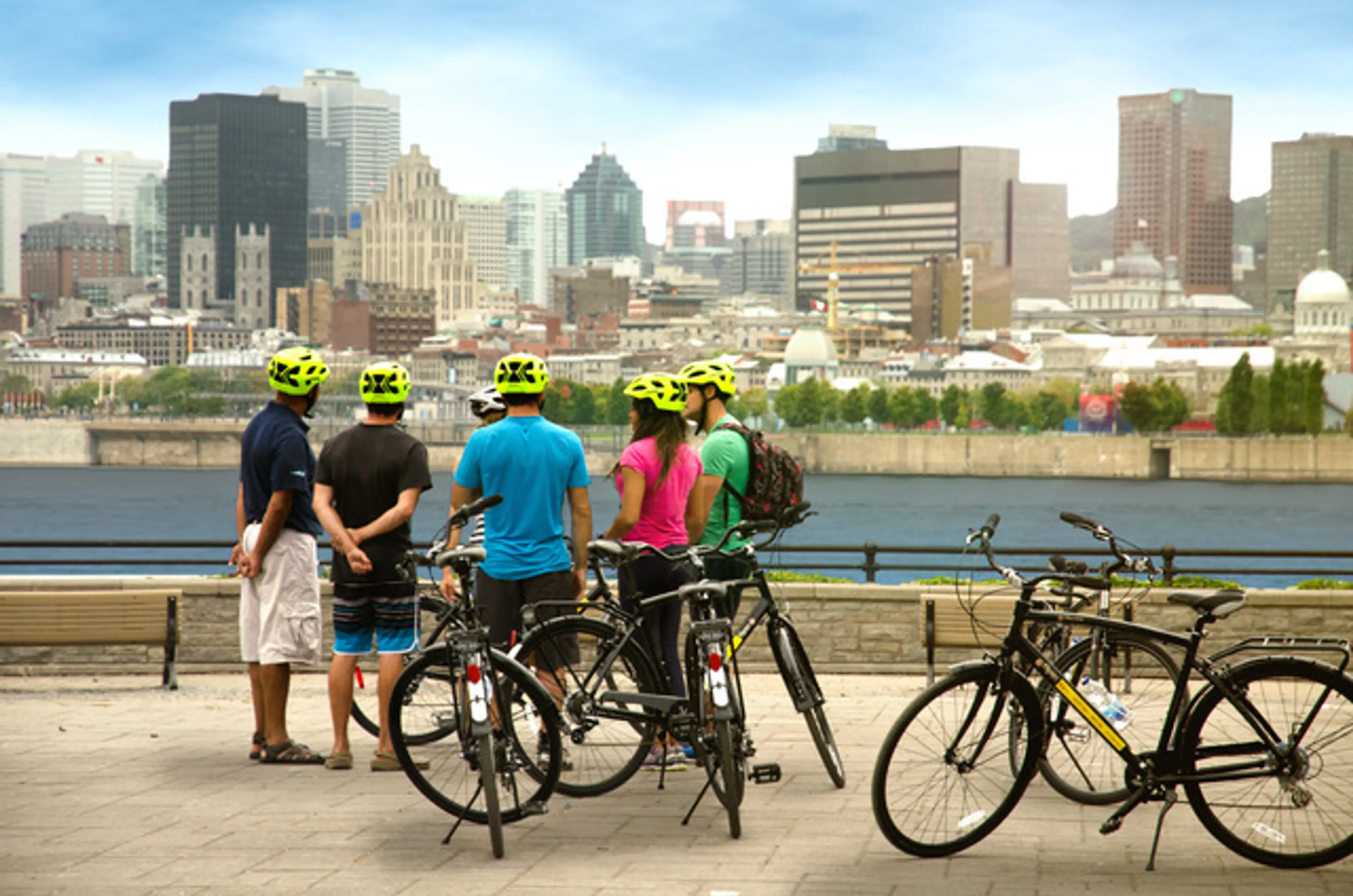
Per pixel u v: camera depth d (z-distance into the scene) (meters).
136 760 12.11
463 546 9.84
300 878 8.61
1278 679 8.98
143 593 16.20
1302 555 17.67
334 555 11.82
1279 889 8.35
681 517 11.37
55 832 9.70
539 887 8.39
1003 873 8.65
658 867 8.80
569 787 10.35
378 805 10.49
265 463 12.07
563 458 11.46
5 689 16.44
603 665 10.38
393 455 11.78
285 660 11.98
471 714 9.28
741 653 17.89
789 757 12.17
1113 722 9.31
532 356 11.52
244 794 10.84
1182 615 17.55
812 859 8.99
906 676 17.59
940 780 9.11
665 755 10.57
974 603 15.83
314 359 12.17
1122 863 8.89
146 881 8.57
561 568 11.48
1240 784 8.97
